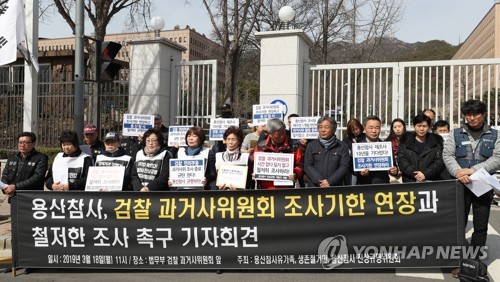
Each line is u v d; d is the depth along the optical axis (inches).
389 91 404.2
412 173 218.1
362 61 746.8
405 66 370.3
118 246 199.3
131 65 430.6
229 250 195.3
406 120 401.7
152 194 199.0
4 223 284.8
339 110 431.8
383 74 429.7
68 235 201.3
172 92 436.8
